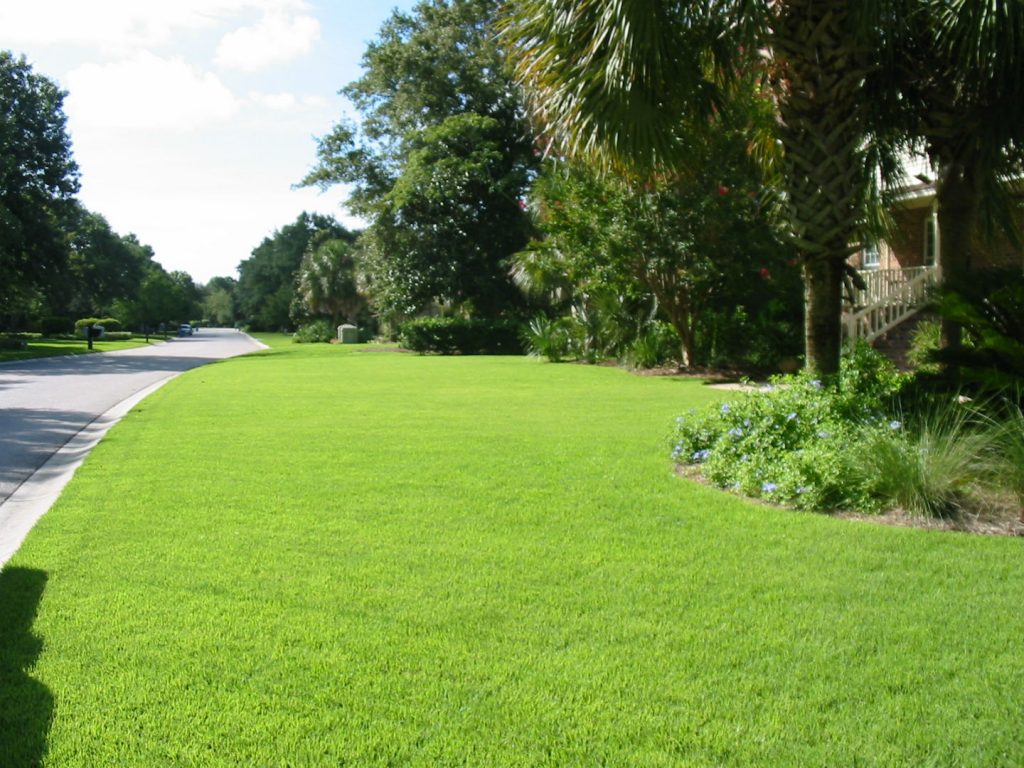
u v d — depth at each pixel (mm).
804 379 7391
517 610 3900
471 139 34562
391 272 36688
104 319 71875
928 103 8688
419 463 7547
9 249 37844
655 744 2738
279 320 93875
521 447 8398
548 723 2871
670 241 16750
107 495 6348
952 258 9070
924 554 4707
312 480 6844
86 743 2758
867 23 6598
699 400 12875
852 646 3471
